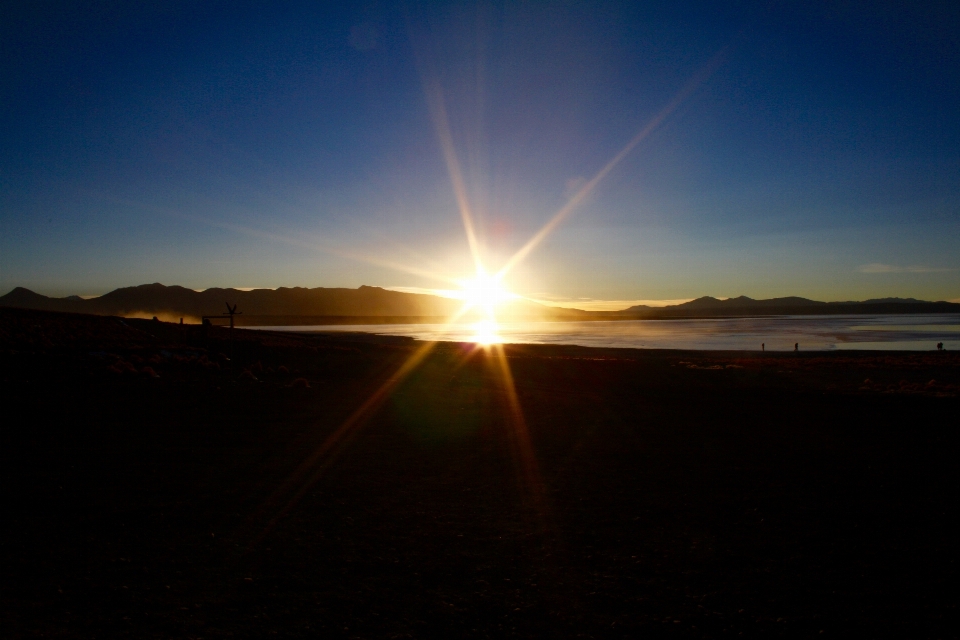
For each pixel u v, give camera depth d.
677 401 25.75
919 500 10.34
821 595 6.46
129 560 6.93
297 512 9.15
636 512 9.52
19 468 11.03
